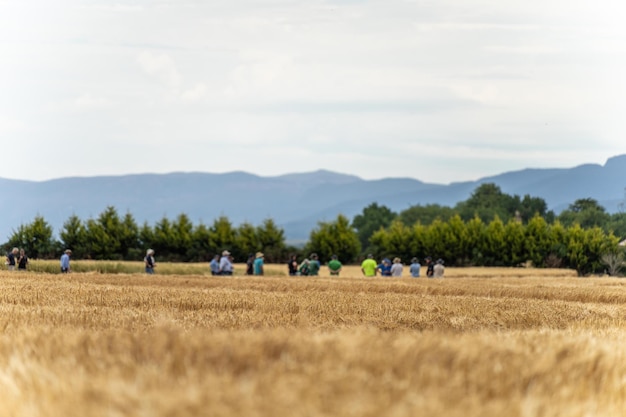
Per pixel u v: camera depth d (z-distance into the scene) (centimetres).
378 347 1984
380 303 5156
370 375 1731
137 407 1479
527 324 4253
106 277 8219
